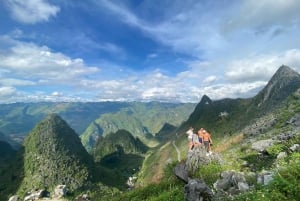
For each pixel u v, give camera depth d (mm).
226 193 17266
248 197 13984
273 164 22609
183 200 23844
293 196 11258
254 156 29625
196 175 27438
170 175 39906
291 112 78750
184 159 31359
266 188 13039
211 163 28297
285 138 34844
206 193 16344
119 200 47750
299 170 12211
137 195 41781
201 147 30484
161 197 28062
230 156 36094
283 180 11930
